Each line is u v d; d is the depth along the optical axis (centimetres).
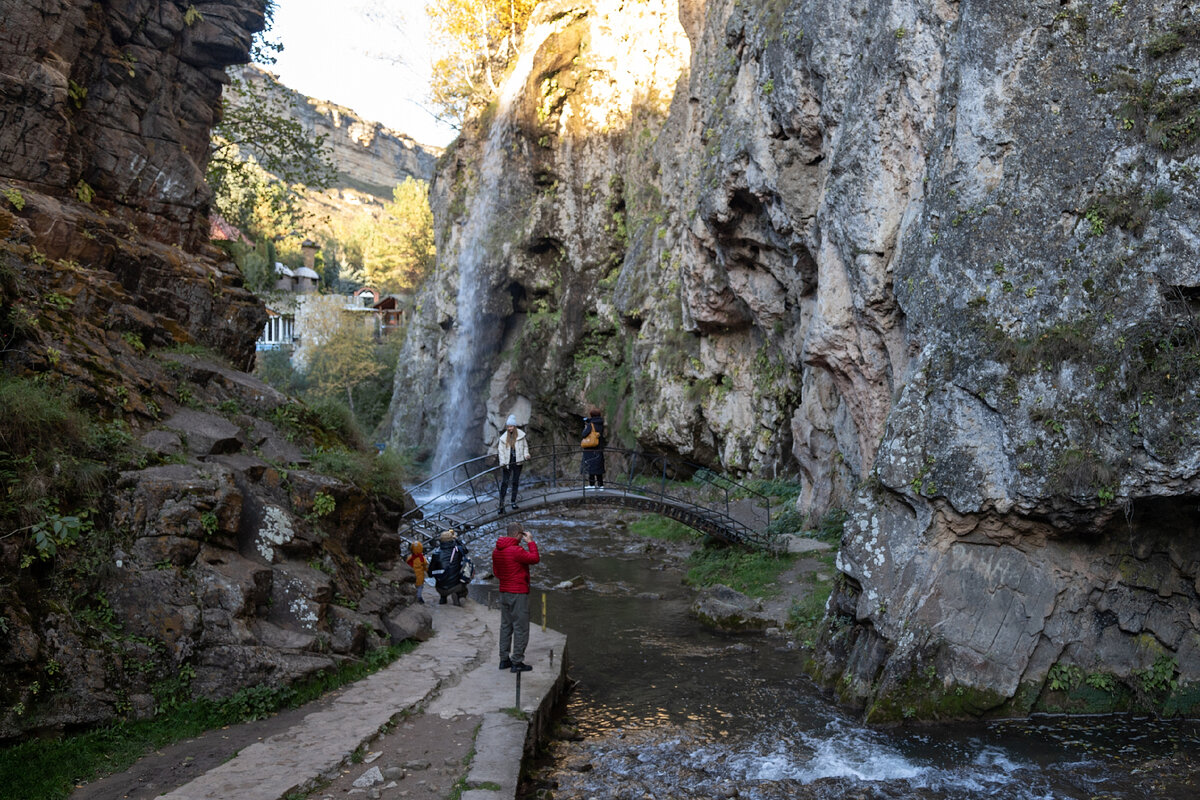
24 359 915
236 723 785
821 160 1588
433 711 853
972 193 1056
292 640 883
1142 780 841
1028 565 1034
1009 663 1023
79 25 1298
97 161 1371
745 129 1800
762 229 1947
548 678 992
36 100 1206
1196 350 912
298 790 651
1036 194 1009
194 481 881
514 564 987
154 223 1466
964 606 1038
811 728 1008
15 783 608
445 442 4088
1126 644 1031
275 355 4794
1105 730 975
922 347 1109
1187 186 922
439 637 1141
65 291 1104
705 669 1264
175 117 1551
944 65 1147
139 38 1445
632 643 1418
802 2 1544
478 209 3984
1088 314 967
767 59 1675
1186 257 914
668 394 2730
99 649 740
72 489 809
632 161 3278
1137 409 931
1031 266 1006
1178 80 934
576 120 3472
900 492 1080
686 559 2134
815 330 1471
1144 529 1010
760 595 1619
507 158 3788
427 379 4431
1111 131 972
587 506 1894
